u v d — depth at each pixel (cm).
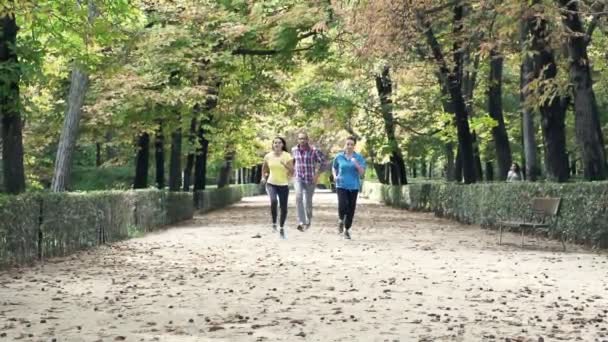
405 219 3023
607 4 1922
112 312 845
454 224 2659
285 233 2134
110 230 1862
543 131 2197
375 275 1179
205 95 2616
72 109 2081
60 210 1508
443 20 2567
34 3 1401
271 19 2731
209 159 4903
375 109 4150
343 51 2955
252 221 2917
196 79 2786
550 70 2108
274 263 1355
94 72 1959
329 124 4400
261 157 6531
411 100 4112
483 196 2436
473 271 1234
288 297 953
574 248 1675
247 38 2808
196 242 1850
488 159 4738
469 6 2234
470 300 931
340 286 1055
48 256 1453
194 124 3538
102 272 1225
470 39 2275
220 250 1625
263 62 3216
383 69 3747
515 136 4653
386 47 2109
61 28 1585
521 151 4712
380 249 1636
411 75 2972
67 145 2077
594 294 983
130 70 2475
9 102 1521
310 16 2614
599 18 2080
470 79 3412
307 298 944
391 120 4103
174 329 746
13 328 755
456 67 2822
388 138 4159
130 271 1238
